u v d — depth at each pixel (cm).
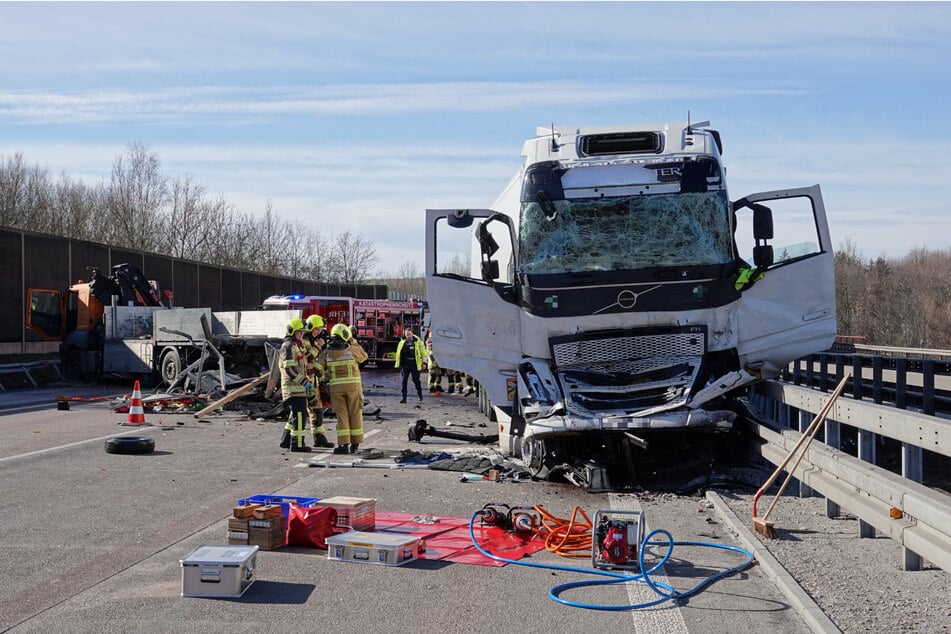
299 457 1217
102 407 1967
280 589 583
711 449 1046
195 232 6781
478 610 542
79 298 2812
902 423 620
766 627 509
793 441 838
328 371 1270
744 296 1040
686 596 571
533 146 1080
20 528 757
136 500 884
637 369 1030
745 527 747
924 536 530
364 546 654
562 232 1045
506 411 1084
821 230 1047
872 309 6781
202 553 583
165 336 2411
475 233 1153
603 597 573
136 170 6344
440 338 1084
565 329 1040
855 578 593
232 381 2025
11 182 5831
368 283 8638
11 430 1496
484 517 767
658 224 1038
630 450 989
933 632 482
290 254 8106
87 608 539
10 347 3272
